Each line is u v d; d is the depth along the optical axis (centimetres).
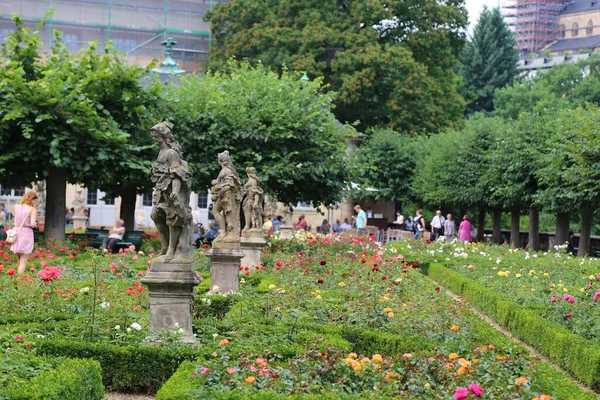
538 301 1467
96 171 2436
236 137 2759
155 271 1048
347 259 2034
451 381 789
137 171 2502
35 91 2275
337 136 2984
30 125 2286
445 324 1149
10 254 1956
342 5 5766
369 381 795
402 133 5425
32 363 855
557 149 3086
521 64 14612
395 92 5394
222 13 5725
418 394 764
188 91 2889
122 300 1289
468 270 2017
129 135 2372
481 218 4356
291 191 2952
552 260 2311
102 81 2483
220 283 1512
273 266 1895
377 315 1197
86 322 1068
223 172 1530
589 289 1509
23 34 2473
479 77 8331
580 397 766
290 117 2812
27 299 1258
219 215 1523
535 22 16938
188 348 969
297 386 762
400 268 1752
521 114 3719
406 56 5384
